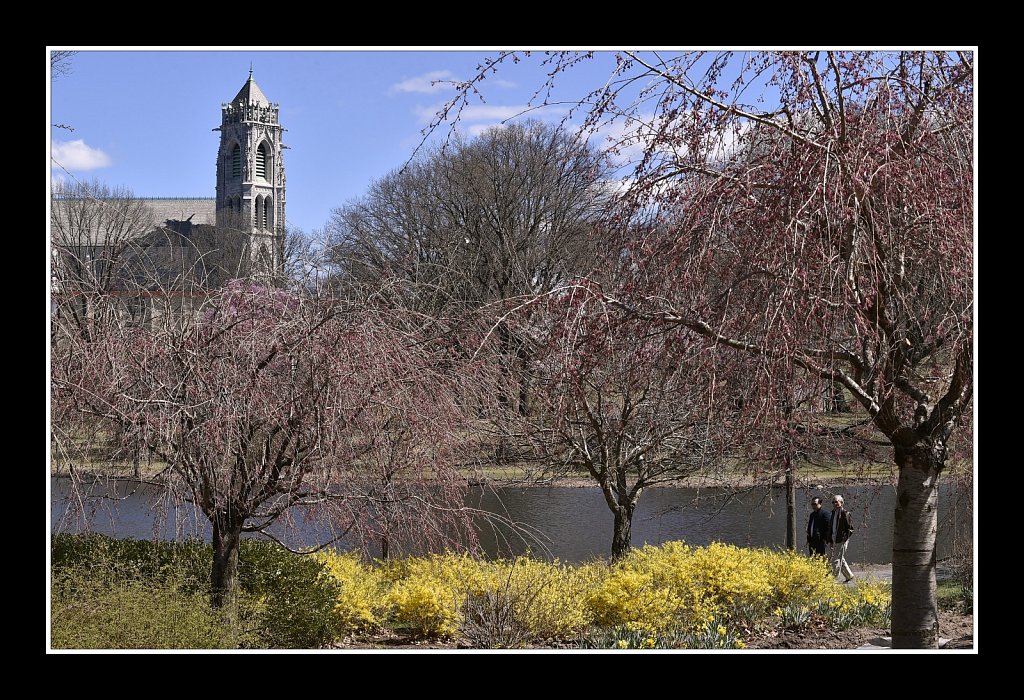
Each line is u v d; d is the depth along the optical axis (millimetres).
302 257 7504
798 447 4477
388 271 8016
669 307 4465
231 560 7305
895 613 5395
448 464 7113
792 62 4309
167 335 6637
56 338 6473
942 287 4781
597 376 5020
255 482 7047
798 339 3936
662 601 8672
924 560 5316
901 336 5020
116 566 7324
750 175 4191
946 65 4723
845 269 4059
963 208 4391
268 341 6555
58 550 8047
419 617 8625
